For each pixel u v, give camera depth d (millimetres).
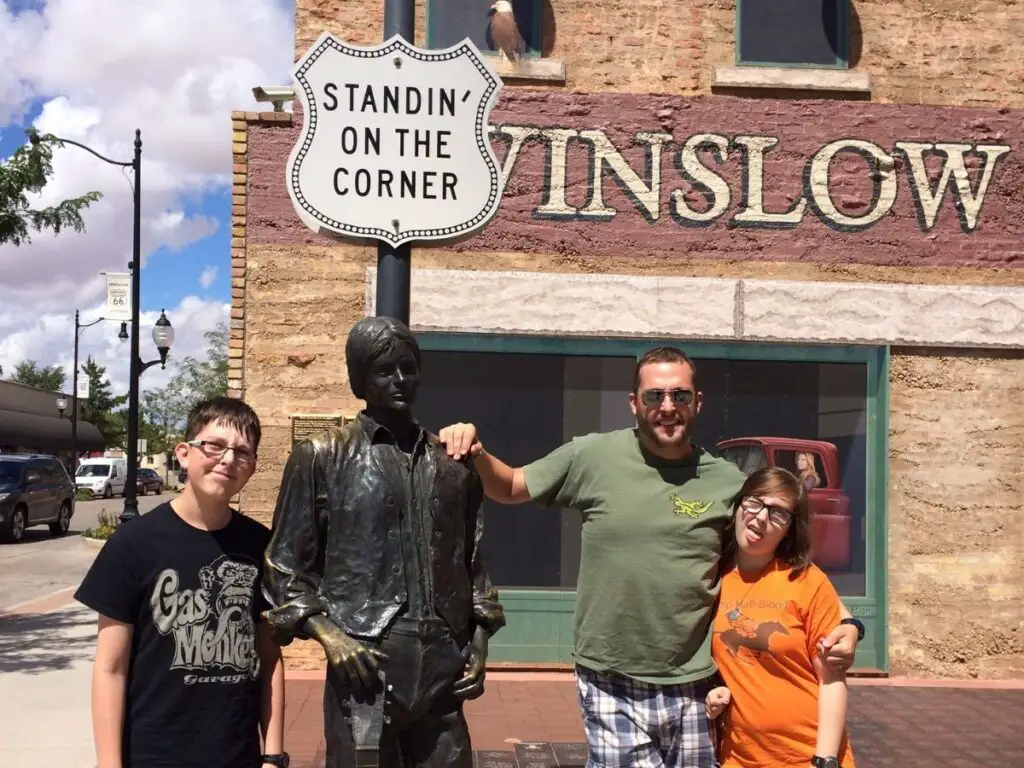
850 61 7785
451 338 7547
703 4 7727
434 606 2756
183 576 2631
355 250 7496
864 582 7590
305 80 3678
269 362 7426
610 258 7594
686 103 7645
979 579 7566
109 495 39188
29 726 5852
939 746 5762
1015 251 7734
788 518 3053
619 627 3217
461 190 3750
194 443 2676
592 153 7590
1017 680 7484
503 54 7539
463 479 2896
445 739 2797
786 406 7652
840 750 2996
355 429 2855
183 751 2570
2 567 15070
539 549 7523
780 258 7652
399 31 3793
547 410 7605
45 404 47625
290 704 6352
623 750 3197
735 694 3092
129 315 17141
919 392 7645
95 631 9242
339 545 2744
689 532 3189
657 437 3230
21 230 8484
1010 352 7703
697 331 7551
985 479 7621
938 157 7719
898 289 7617
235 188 7441
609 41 7664
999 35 7816
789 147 7676
